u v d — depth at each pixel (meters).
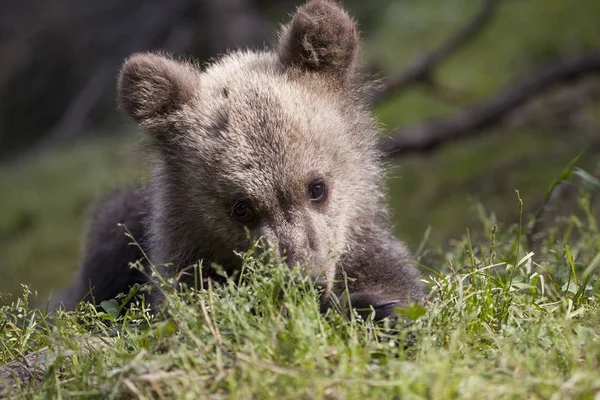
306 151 10.06
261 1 39.06
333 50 10.88
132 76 10.70
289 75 10.87
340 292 10.68
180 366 6.97
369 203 11.23
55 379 7.13
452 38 24.45
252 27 33.47
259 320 7.42
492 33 29.66
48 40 41.19
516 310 7.83
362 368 6.51
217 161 10.15
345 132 10.77
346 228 10.66
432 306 7.95
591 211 15.61
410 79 23.98
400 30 32.03
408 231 23.03
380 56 29.72
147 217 12.20
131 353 7.39
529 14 29.86
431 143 23.14
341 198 10.48
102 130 40.34
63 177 33.38
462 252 10.85
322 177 10.16
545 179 22.50
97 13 40.44
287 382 6.49
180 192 10.74
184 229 10.81
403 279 10.99
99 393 6.80
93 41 40.69
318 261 9.64
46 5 41.31
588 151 22.89
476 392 6.10
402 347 7.02
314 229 9.85
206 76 11.45
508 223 17.75
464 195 23.48
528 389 6.35
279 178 9.86
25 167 37.12
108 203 14.62
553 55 27.78
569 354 6.77
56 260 27.75
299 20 10.81
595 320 7.75
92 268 13.94
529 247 12.33
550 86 22.66
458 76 28.12
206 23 33.62
